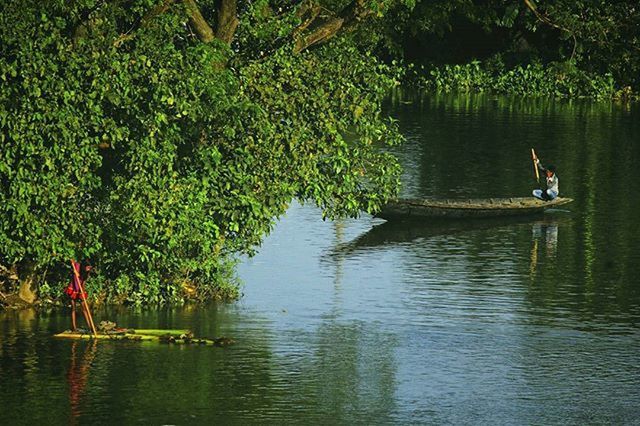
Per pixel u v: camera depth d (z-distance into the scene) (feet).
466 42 452.76
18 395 104.42
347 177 148.97
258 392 106.52
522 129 312.29
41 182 126.72
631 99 405.80
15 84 125.18
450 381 110.83
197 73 132.16
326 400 104.63
